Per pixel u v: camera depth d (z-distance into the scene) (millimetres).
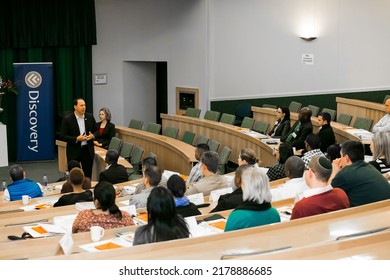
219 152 10977
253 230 3330
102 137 10828
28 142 12281
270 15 12742
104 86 13766
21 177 6719
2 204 6125
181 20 12508
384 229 3221
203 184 5750
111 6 13531
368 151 9383
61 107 13281
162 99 14562
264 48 12781
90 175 9258
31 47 12664
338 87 13812
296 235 3283
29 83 12055
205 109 12227
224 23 12219
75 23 13023
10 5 12297
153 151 10594
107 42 13641
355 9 13750
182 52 12594
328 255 2666
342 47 13727
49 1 12695
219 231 3955
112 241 3812
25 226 4676
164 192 3318
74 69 13352
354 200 4301
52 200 6262
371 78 14203
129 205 5242
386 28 14195
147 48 13305
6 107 12703
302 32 13164
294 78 13250
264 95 12922
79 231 4121
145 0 13172
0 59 12422
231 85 12484
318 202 3822
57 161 12523
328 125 8969
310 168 3922
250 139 9922
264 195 3609
